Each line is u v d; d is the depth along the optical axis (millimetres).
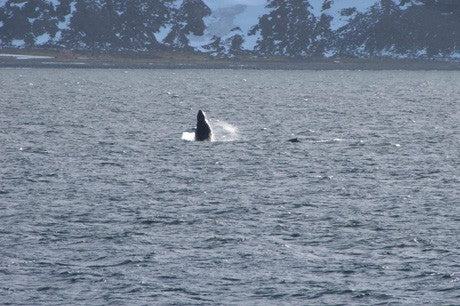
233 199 179875
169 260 134500
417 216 163750
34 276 126562
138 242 144375
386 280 125562
